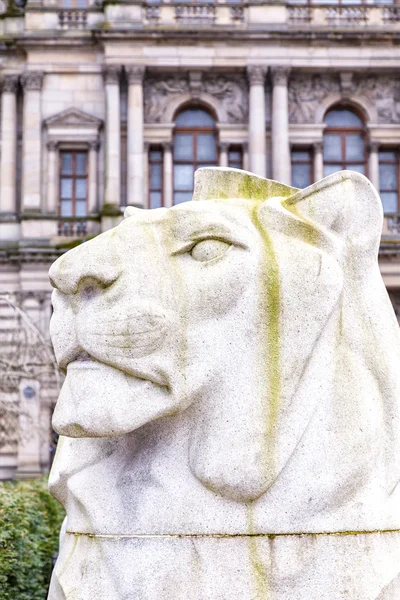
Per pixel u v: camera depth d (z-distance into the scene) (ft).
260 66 130.00
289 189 13.03
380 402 11.90
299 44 130.82
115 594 11.04
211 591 10.91
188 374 11.22
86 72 132.36
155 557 11.02
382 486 11.69
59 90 132.16
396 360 12.07
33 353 71.36
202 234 11.57
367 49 131.44
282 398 11.28
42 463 114.83
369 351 11.96
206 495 11.24
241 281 11.36
